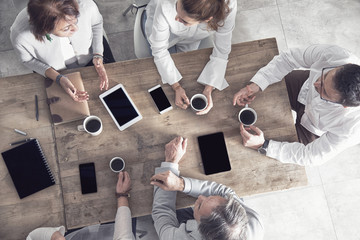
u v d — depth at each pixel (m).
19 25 1.46
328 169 2.43
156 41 1.54
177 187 1.42
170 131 1.54
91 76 1.58
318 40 2.61
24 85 1.55
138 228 1.82
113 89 1.56
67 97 1.53
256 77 1.54
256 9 2.65
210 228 1.16
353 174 2.42
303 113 1.86
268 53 1.62
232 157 1.52
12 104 1.53
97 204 1.45
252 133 1.54
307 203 2.38
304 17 2.64
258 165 1.51
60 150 1.50
